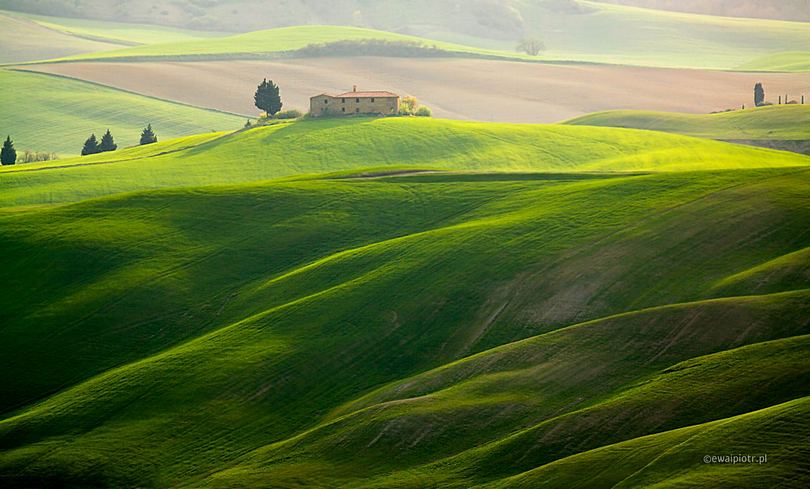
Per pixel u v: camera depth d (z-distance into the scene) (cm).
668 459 11588
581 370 15650
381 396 16500
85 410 17812
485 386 15688
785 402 12769
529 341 16888
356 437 14938
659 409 13662
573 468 12144
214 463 15738
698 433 12000
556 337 16788
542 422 14225
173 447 16412
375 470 14150
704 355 15438
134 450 16425
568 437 13538
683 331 16150
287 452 15112
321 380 17812
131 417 17388
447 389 15912
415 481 13525
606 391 14988
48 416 17788
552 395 15138
